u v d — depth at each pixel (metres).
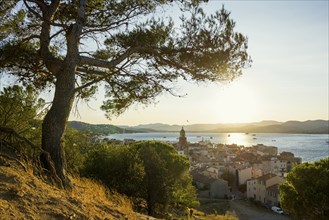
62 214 5.77
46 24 9.54
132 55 10.45
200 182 92.06
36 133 13.12
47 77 11.03
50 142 8.65
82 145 22.20
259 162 121.00
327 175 24.59
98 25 10.45
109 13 10.52
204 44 9.37
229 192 86.56
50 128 8.72
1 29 9.87
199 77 9.97
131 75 10.17
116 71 9.70
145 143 32.00
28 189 6.27
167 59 9.97
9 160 7.25
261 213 67.25
